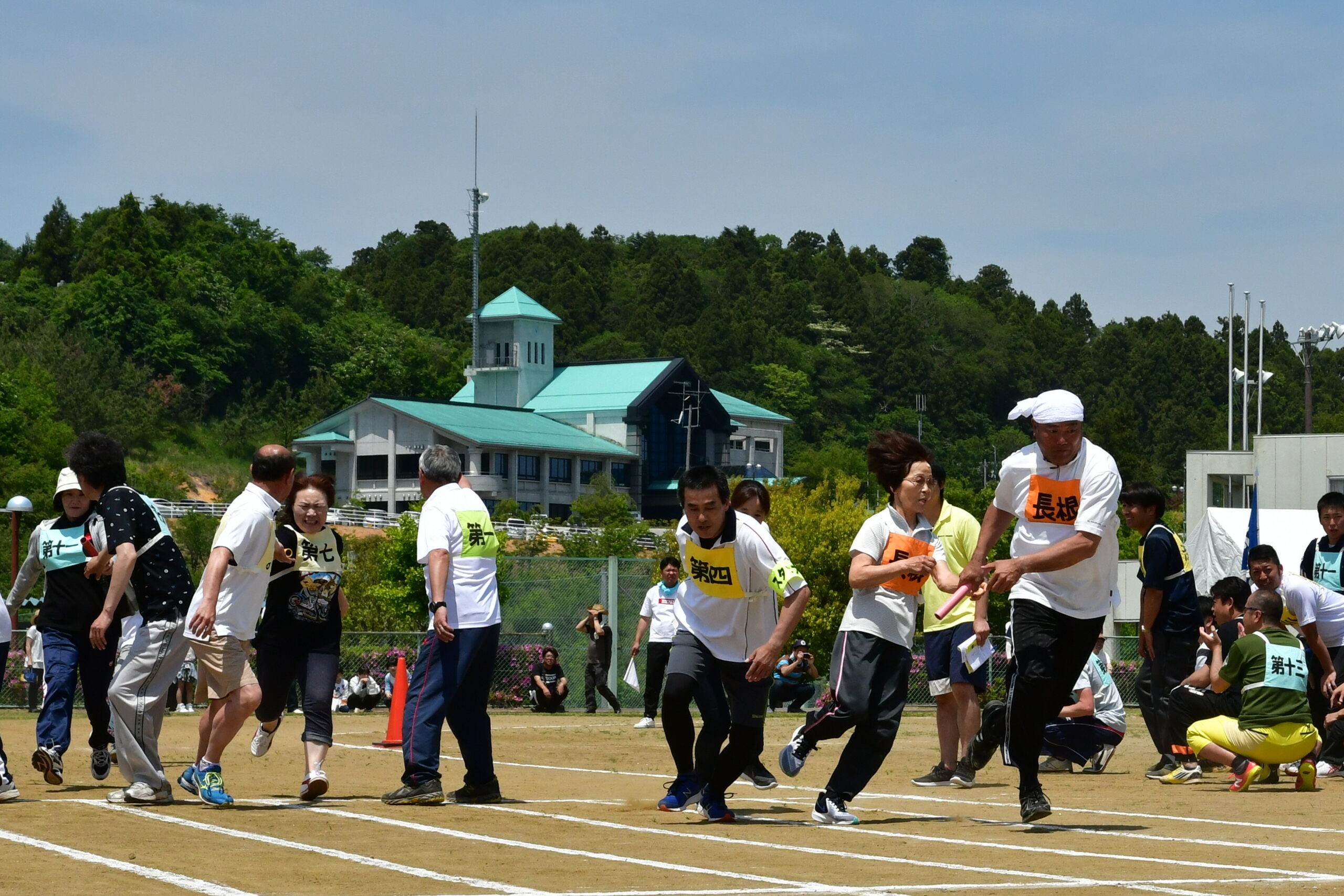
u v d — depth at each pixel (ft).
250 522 36.22
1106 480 33.71
